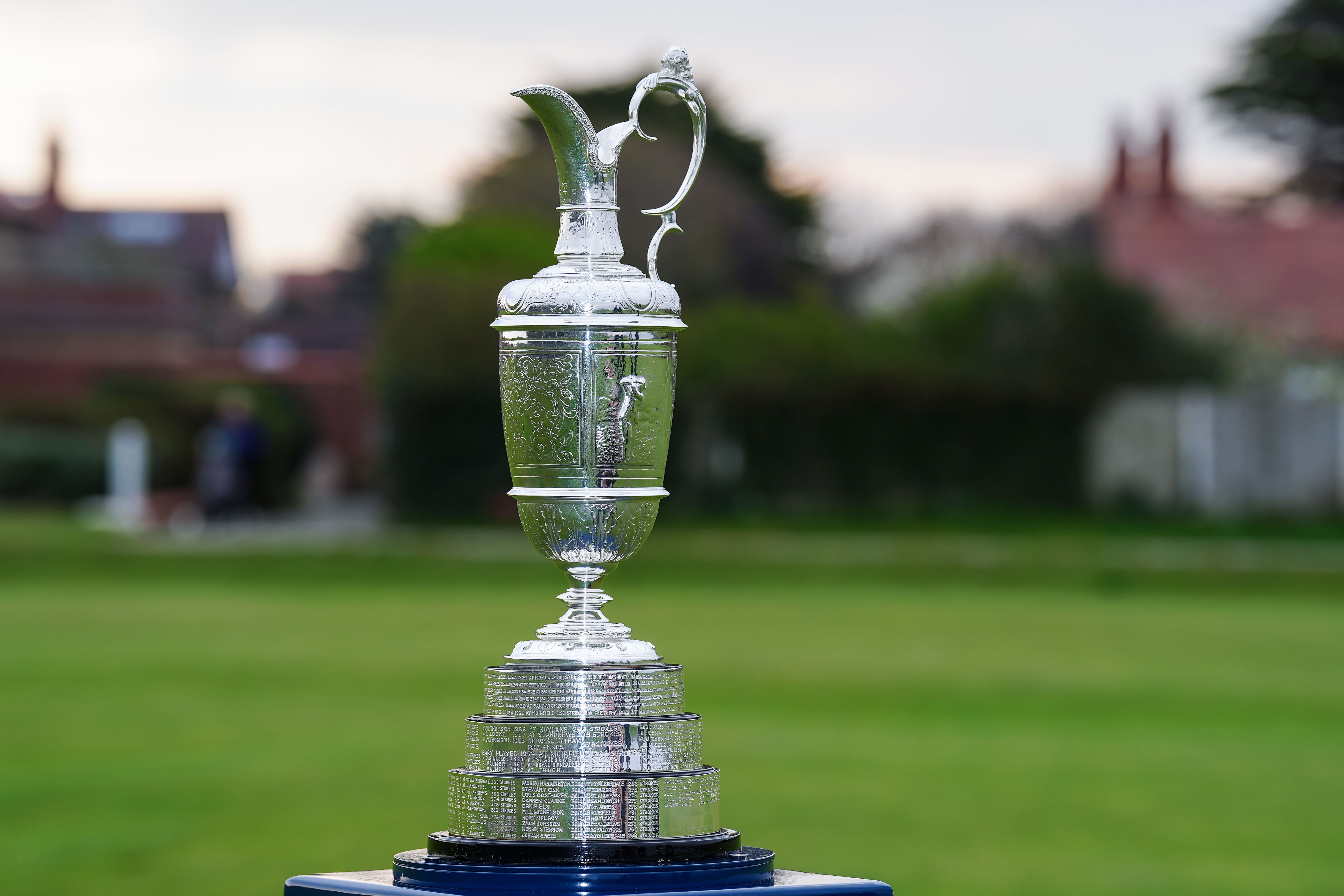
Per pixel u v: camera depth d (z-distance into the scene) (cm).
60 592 2820
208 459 4131
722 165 5988
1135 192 8319
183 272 7781
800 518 4316
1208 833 1062
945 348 5075
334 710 1576
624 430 274
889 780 1244
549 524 280
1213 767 1308
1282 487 4538
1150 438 4528
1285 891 898
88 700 1634
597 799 262
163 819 1077
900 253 6606
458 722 1507
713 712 1586
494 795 266
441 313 4219
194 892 869
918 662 1969
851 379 4400
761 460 4419
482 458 4238
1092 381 4872
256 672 1850
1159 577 3042
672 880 257
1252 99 7138
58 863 948
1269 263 6353
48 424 4769
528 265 4544
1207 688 1770
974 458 4459
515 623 2372
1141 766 1313
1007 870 948
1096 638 2247
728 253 5791
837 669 1898
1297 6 7088
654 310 275
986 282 5128
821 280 6388
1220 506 4525
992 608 2653
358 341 8850
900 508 4447
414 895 254
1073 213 6975
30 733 1433
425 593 2820
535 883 255
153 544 3362
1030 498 4484
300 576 3064
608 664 273
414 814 1090
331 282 8719
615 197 285
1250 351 5069
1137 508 4506
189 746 1366
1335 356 5406
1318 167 7256
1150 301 5050
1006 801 1165
